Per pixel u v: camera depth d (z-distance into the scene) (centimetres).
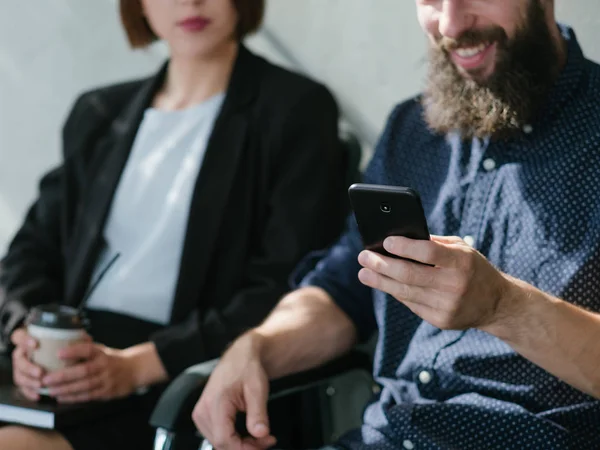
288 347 216
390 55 280
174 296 254
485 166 198
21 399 235
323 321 221
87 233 269
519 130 195
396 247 162
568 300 185
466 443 190
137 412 241
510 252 193
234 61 266
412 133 217
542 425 184
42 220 287
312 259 241
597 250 185
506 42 192
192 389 203
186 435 219
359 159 264
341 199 259
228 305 247
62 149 287
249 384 201
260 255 256
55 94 337
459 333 197
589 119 192
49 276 281
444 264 161
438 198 208
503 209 195
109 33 327
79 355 233
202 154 261
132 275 261
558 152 192
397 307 210
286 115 255
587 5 239
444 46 198
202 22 261
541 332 170
